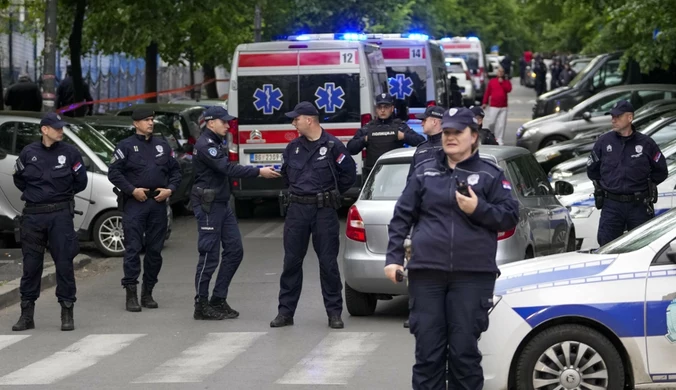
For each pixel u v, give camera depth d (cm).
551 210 1844
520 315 1157
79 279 2200
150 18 3981
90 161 2464
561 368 1163
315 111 1673
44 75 2583
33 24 5091
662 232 1224
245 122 2912
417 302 1029
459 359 1022
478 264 1015
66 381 1375
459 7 9431
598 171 1872
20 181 1706
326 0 5144
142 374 1405
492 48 13250
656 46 4006
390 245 1035
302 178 1673
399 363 1443
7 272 2155
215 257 1775
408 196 1036
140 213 1862
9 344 1612
